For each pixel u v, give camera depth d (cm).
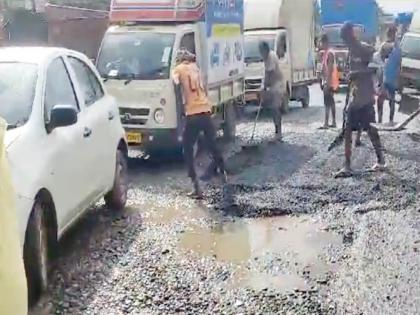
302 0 1972
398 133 1346
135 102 1091
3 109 584
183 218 794
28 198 521
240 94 1435
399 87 1647
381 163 1004
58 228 594
